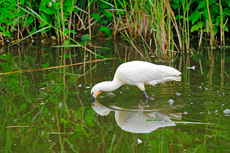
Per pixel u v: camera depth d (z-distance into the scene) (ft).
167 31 46.26
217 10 48.19
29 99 31.01
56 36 57.26
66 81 36.09
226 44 49.37
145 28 53.88
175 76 31.68
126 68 31.60
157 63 42.14
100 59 44.80
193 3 53.42
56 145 22.50
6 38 56.95
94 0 54.54
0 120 26.63
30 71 40.22
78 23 56.95
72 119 26.61
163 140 22.65
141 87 31.35
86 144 22.58
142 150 21.50
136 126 25.02
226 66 39.24
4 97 31.60
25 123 26.05
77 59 45.39
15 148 22.25
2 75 38.70
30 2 53.52
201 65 40.40
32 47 52.54
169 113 26.94
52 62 44.11
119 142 22.70
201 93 30.76
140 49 49.47
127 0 54.65
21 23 56.03
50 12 52.85
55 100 30.71
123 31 57.00
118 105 29.32
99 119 26.55
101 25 58.13
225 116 25.72
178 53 46.80
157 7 43.32
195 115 26.20
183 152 20.86
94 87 30.78
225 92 30.66
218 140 22.15
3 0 51.90
